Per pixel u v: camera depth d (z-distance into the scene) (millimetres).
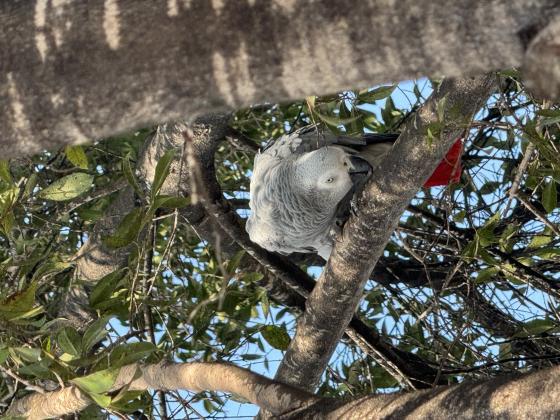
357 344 4457
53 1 1212
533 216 4535
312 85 1185
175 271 4809
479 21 1084
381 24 1116
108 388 2318
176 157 3801
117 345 2750
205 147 3746
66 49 1206
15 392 3631
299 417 2305
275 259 4566
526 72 1110
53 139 1271
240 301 4641
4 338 2957
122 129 1264
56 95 1229
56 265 3092
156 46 1188
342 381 4430
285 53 1163
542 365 4309
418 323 4555
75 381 2322
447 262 4801
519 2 1063
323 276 3559
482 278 3729
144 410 4066
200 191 1598
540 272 4559
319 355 3770
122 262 4270
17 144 1274
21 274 3227
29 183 3119
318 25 1138
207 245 4875
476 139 4805
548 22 1064
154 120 1251
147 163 3959
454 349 4645
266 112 5234
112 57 1200
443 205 4371
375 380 4496
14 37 1219
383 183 3059
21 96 1234
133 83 1209
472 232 4648
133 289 3043
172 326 4777
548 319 4004
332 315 3602
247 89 1199
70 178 3047
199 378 2678
